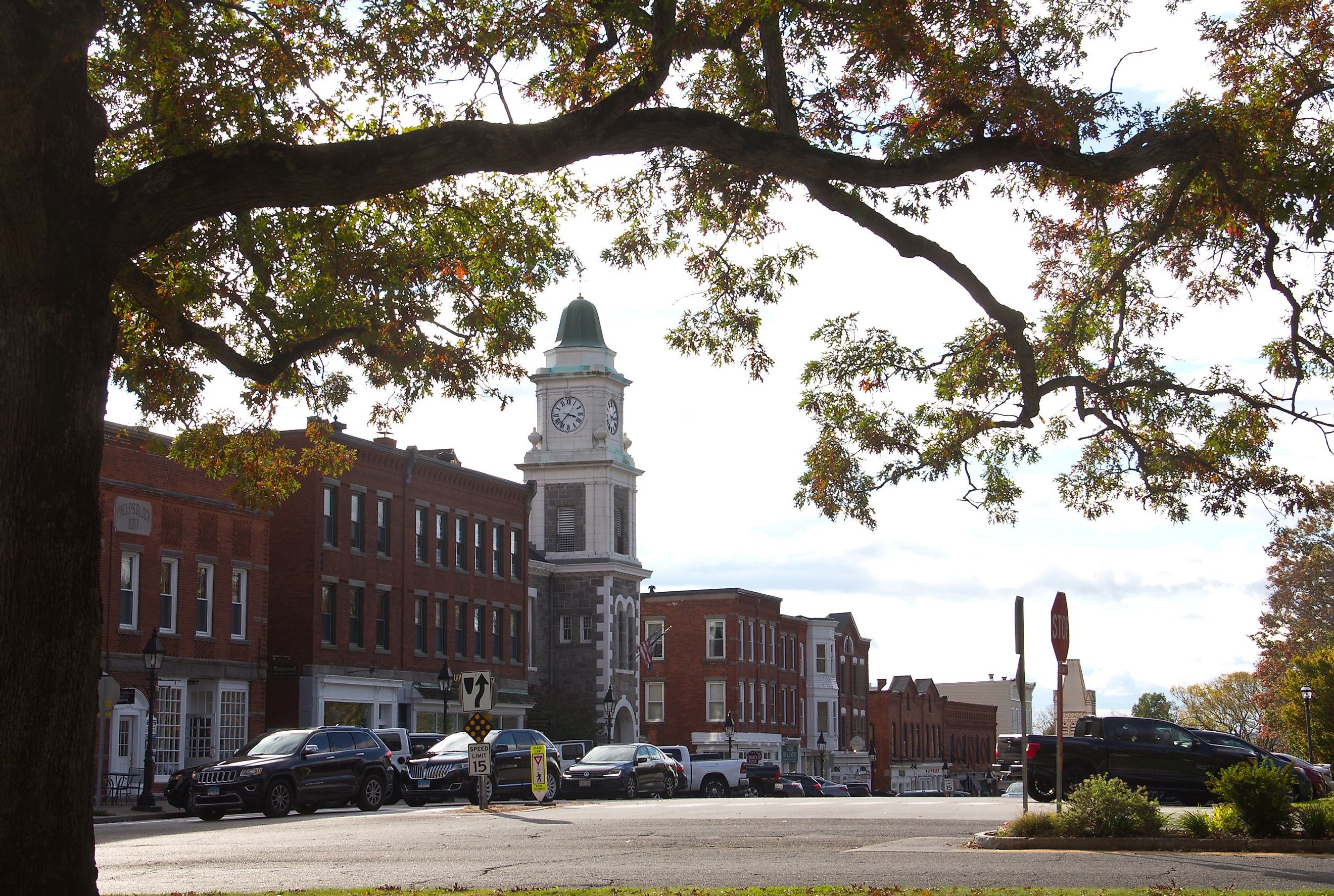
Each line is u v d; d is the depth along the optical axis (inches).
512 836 821.9
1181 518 757.3
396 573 2154.3
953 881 530.3
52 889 371.9
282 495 799.7
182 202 429.7
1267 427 722.2
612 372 3029.0
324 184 446.6
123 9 604.1
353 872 609.9
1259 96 668.7
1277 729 3048.7
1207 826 692.7
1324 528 2593.5
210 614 1742.1
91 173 416.8
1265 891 475.8
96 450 403.9
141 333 708.0
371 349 715.4
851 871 573.3
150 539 1631.4
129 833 981.8
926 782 4165.8
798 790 2434.8
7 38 379.6
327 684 1966.0
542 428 3019.2
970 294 571.8
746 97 638.5
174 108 612.1
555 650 2910.9
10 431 389.1
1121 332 738.8
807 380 751.7
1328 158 616.7
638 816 1035.9
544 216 775.1
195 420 764.0
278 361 629.3
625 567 2972.4
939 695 4362.7
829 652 3646.7
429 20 634.2
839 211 561.6
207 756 1721.2
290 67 636.7
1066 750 1122.7
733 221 708.0
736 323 729.0
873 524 747.4
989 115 583.2
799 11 593.3
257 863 671.1
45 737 376.5
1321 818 676.1
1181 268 740.7
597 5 562.9
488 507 2450.8
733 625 3196.4
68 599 386.6
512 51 637.9
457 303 769.6
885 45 574.9
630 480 3085.6
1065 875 550.0
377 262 722.8
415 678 2182.6
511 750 1379.2
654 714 3216.0
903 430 739.4
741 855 662.5
